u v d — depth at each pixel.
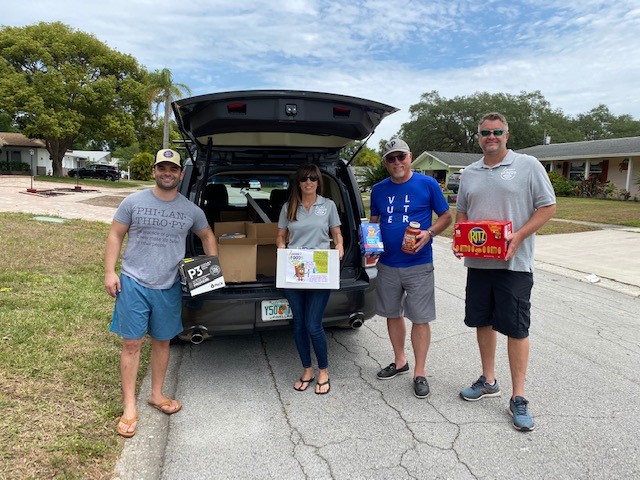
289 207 3.09
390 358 3.81
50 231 8.37
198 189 3.46
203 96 2.75
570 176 27.22
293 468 2.36
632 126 57.66
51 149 33.22
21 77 29.03
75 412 2.66
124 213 2.62
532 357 3.84
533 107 52.84
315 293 3.04
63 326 3.79
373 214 3.36
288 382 3.35
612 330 4.56
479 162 2.95
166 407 2.86
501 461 2.43
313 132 3.16
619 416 2.89
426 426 2.77
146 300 2.64
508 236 2.65
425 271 3.13
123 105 33.16
